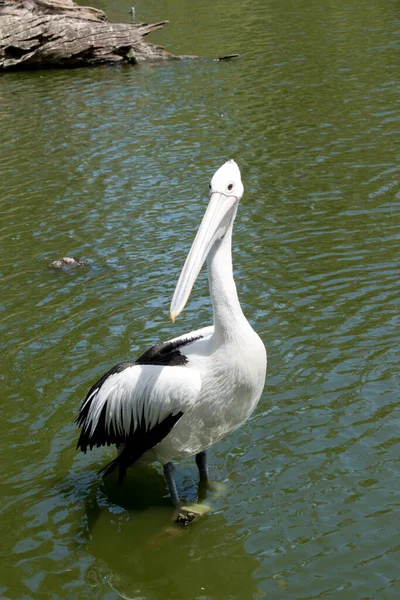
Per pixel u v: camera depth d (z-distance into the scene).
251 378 5.48
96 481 6.46
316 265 9.77
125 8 33.50
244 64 21.95
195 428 5.68
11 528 5.93
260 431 6.75
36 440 6.91
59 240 11.27
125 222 11.74
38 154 15.38
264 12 29.97
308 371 7.50
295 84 19.25
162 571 5.46
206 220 5.39
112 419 5.87
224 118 16.88
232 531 5.71
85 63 24.02
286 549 5.49
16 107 19.33
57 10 25.03
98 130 16.66
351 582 5.15
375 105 16.91
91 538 5.82
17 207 12.70
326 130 15.51
